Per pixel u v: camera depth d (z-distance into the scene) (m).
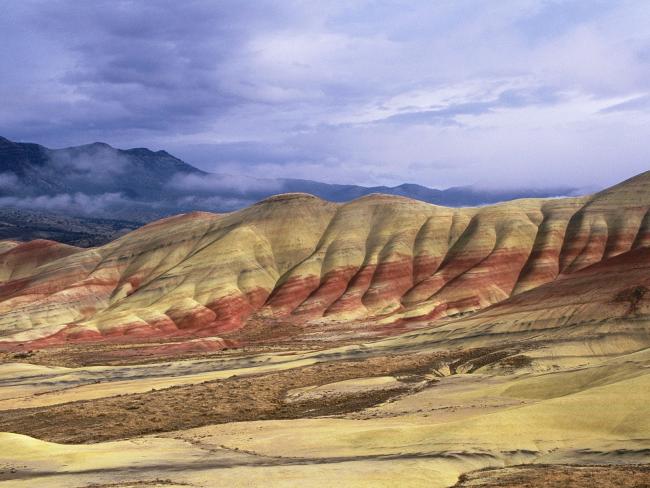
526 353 86.38
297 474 40.47
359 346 112.12
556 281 113.69
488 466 42.84
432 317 150.25
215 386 84.38
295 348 128.62
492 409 59.50
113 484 39.72
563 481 37.06
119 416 70.81
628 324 90.25
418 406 65.62
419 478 39.31
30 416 74.06
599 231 166.75
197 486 38.19
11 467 46.84
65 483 40.97
